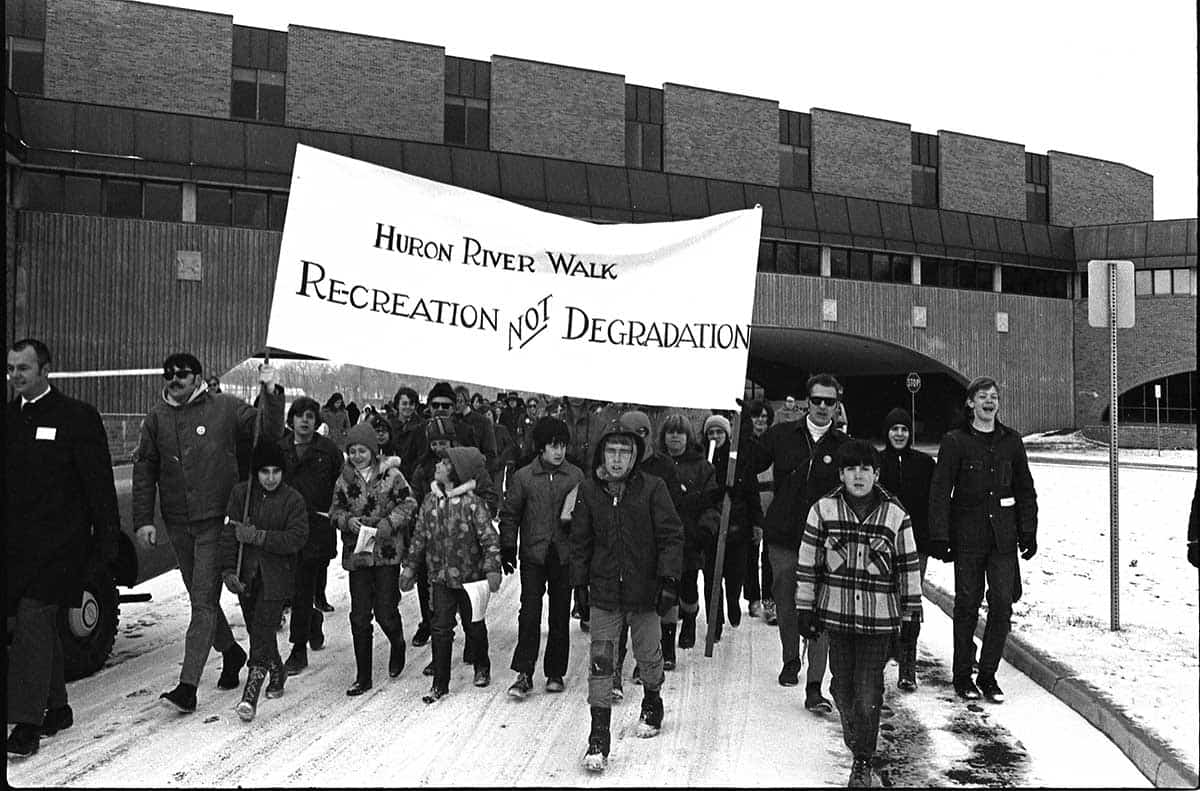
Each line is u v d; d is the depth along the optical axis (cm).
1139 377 3591
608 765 450
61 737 484
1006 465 557
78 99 2416
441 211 575
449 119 2858
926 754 469
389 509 589
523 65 2931
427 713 530
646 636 497
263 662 533
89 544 484
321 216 551
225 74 2561
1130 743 462
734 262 624
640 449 498
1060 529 1204
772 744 484
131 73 2469
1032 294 3638
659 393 604
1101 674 567
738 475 694
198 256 2312
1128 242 3609
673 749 475
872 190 3459
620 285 605
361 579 579
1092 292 717
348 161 559
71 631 563
